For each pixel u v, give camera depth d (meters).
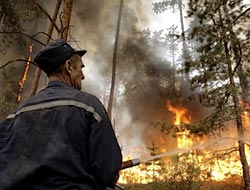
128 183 10.98
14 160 1.36
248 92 9.27
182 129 9.51
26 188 1.32
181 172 9.40
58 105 1.40
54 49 1.52
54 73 1.55
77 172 1.30
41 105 1.42
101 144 1.33
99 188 1.35
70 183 1.28
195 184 9.22
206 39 9.81
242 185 10.02
